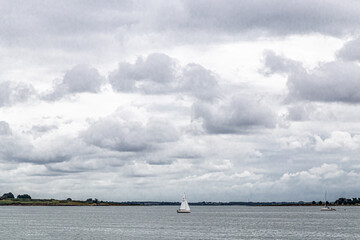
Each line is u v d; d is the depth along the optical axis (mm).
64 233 159250
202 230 172000
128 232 163000
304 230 172250
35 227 189500
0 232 163750
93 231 168000
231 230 171750
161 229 177000
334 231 167875
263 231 167875
